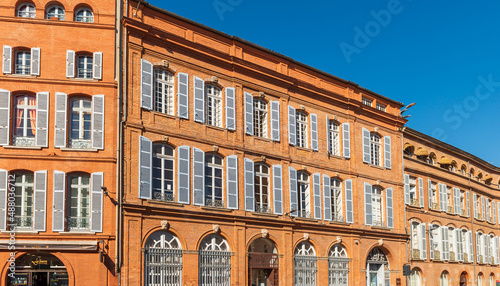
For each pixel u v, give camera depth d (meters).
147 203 25.08
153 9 26.98
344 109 36.34
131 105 25.39
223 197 28.41
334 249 34.00
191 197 26.91
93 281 23.23
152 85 26.44
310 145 33.50
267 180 31.02
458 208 46.78
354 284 34.44
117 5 25.67
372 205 37.03
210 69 29.05
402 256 38.50
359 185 36.16
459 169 48.44
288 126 32.38
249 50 31.28
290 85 32.81
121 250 23.89
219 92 29.62
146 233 24.91
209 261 27.22
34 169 23.62
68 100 24.62
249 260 28.95
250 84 30.77
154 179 25.95
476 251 48.88
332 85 36.12
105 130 24.61
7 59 24.19
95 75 24.83
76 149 24.05
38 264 23.34
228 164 28.75
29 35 24.61
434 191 44.19
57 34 24.86
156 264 25.14
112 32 25.44
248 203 29.33
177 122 27.00
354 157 36.22
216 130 28.66
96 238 23.58
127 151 24.78
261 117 31.64
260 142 30.70
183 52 27.97
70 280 23.03
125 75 25.34
